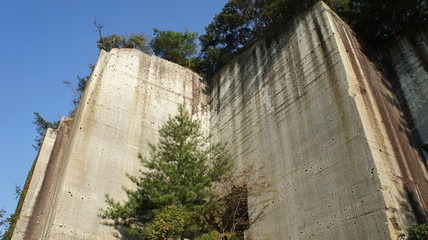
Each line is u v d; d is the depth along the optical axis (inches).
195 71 1098.7
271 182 657.0
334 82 621.3
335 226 515.5
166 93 928.9
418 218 494.0
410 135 646.5
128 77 889.5
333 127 587.2
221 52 1063.6
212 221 614.9
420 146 638.5
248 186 698.2
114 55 905.5
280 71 757.9
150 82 919.0
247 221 668.7
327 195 547.2
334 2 823.1
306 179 592.7
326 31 683.4
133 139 798.5
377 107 615.8
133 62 924.6
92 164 715.4
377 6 756.6
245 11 1010.7
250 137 764.6
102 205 682.8
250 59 879.1
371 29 772.6
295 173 617.9
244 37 1059.3
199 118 938.1
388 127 597.9
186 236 581.0
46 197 703.1
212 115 951.6
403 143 603.2
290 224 585.3
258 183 681.0
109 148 754.2
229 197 677.3
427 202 533.3
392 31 787.4
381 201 473.7
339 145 564.1
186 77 1002.1
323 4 721.0
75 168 692.1
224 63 1065.5
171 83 958.4
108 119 791.7
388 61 762.2
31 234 652.1
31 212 677.9
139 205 574.6
